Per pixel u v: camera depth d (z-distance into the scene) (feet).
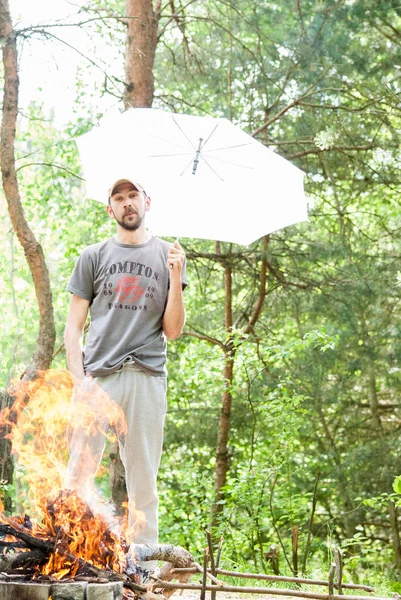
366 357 35.09
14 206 20.93
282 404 25.43
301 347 25.58
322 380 35.35
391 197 37.58
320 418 37.96
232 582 16.20
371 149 32.99
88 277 11.99
